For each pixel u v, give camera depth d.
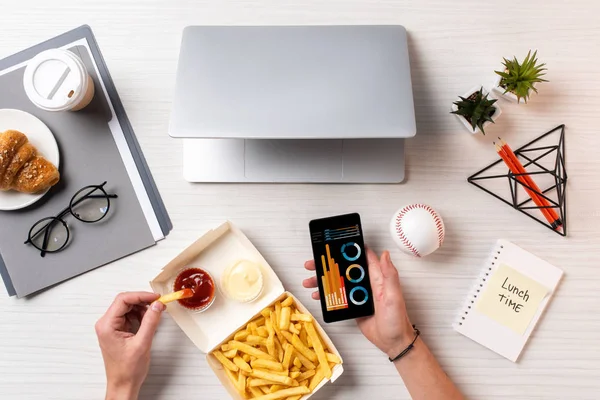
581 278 0.75
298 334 0.73
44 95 0.70
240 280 0.73
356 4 0.76
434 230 0.68
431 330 0.76
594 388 0.75
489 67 0.76
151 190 0.77
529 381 0.75
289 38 0.65
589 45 0.76
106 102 0.77
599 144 0.76
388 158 0.75
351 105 0.62
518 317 0.75
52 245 0.76
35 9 0.77
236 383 0.72
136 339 0.68
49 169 0.72
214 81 0.63
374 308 0.72
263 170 0.75
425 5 0.76
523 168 0.72
